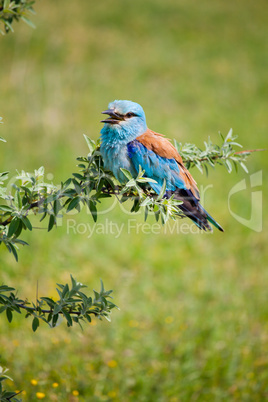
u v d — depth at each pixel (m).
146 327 9.77
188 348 9.27
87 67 21.70
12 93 18.14
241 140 17.62
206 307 10.48
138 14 28.22
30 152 14.85
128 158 6.67
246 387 8.71
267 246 12.70
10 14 6.05
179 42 25.72
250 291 11.06
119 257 11.58
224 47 25.61
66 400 7.83
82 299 5.25
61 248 11.28
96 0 29.47
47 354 8.56
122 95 19.81
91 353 9.01
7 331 8.80
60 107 17.61
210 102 20.27
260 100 20.81
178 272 11.46
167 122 18.39
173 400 8.37
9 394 5.26
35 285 10.03
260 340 9.69
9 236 4.99
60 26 25.06
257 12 30.50
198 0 31.75
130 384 8.54
